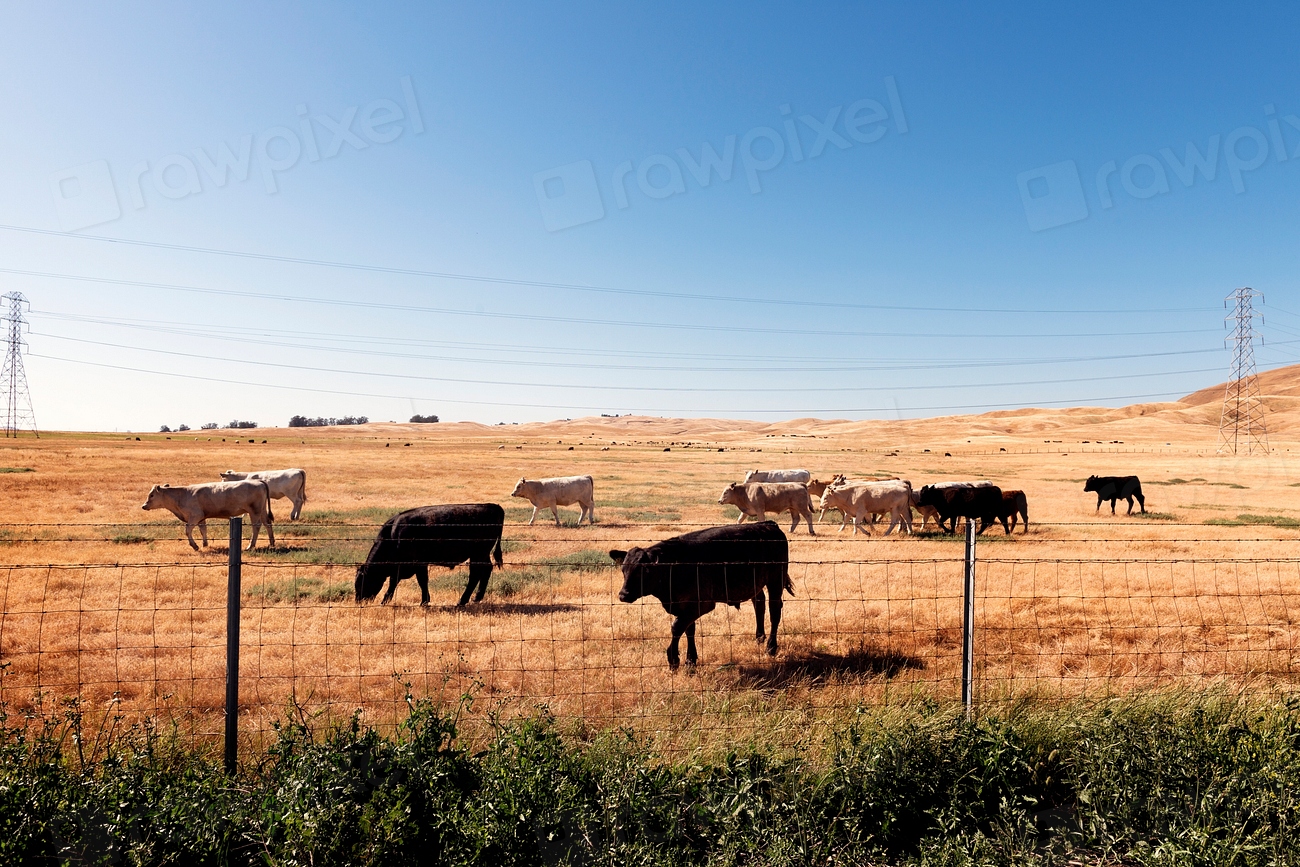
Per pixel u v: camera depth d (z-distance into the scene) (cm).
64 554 1510
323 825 370
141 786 404
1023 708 547
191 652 834
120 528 1988
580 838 392
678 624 811
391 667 783
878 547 1800
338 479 4019
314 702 657
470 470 4909
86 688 712
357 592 1112
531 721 470
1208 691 583
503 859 371
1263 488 4138
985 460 7056
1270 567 1479
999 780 453
